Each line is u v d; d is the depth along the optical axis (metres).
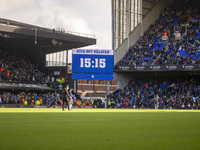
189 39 57.75
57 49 66.25
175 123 10.66
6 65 56.00
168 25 63.97
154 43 62.16
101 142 5.84
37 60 65.38
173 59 54.19
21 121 10.77
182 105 49.22
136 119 12.93
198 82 53.28
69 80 65.75
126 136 6.76
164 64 53.91
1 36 53.22
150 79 60.44
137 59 59.09
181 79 55.84
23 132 7.24
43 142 5.76
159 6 69.19
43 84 59.62
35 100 51.22
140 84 59.84
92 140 6.09
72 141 5.93
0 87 49.94
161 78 59.66
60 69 65.88
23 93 51.38
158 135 7.02
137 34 66.00
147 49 60.91
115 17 62.16
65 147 5.24
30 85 55.94
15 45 61.59
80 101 55.41
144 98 55.19
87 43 61.72
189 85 52.84
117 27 62.53
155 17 68.81
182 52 56.56
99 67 50.91
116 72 60.78
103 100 63.12
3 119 11.93
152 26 67.44
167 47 59.66
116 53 61.81
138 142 5.90
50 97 53.31
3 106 46.25
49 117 13.73
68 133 7.18
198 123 10.80
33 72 60.00
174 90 53.81
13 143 5.58
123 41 63.44
